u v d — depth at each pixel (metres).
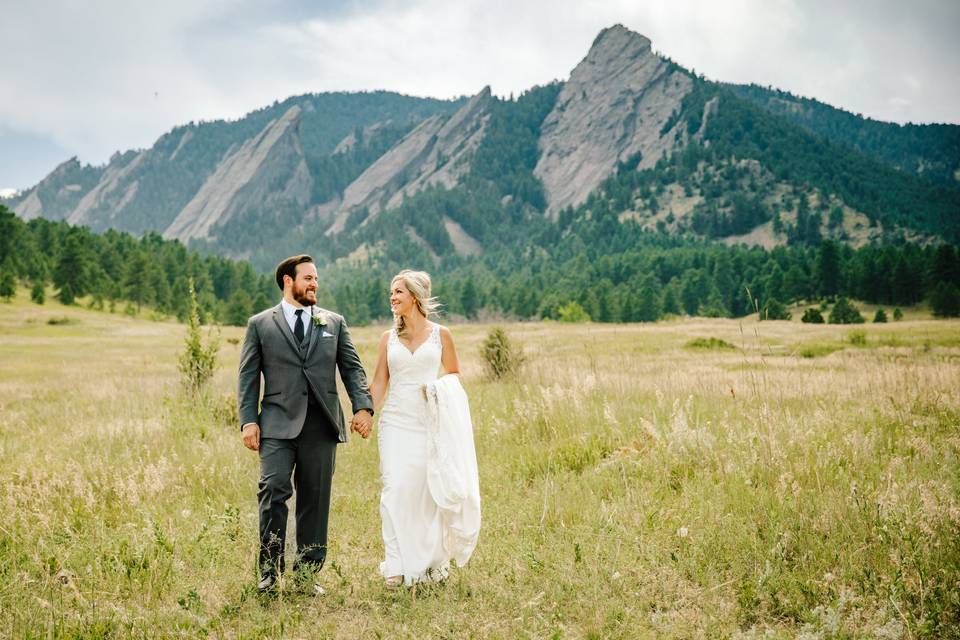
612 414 8.81
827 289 157.62
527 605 3.91
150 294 125.75
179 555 5.11
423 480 4.74
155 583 4.55
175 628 3.87
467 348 40.25
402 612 4.06
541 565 4.56
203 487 7.21
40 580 4.56
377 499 6.92
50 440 10.66
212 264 169.00
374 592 4.46
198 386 14.24
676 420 7.38
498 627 3.81
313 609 4.16
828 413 8.59
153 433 10.17
